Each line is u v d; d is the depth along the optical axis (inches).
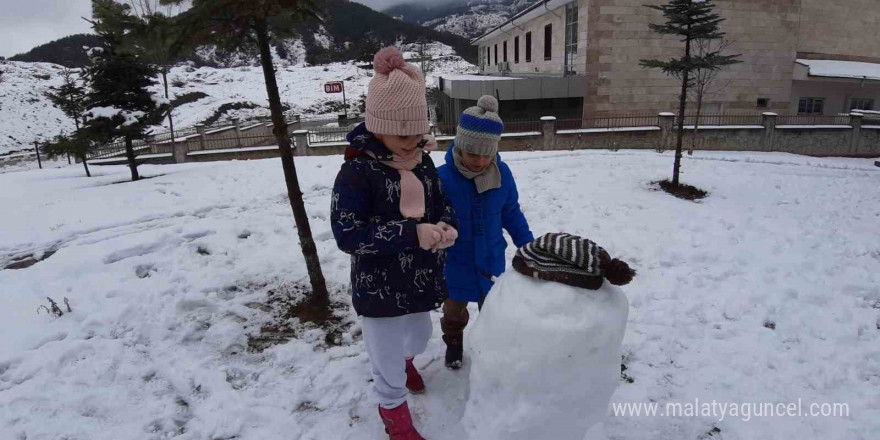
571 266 70.6
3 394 123.8
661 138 722.2
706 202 343.3
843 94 979.9
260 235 248.8
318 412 117.6
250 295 182.7
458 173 112.2
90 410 120.0
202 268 207.0
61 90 644.7
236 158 716.7
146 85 502.9
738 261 215.6
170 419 117.0
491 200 113.5
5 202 375.2
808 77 910.4
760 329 154.6
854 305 172.9
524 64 1212.5
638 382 127.1
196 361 140.4
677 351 142.2
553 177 392.8
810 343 146.6
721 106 930.7
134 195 351.6
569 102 914.7
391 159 87.8
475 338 75.2
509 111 910.4
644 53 872.9
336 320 162.7
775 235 254.1
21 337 150.2
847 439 106.4
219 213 300.2
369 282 91.1
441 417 111.7
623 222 276.5
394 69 83.9
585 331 67.0
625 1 853.2
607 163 460.8
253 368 137.2
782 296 178.1
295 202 160.9
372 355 96.2
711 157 570.6
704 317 163.6
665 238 246.5
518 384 68.6
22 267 215.2
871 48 1066.7
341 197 85.2
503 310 71.3
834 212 317.7
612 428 109.2
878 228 278.8
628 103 888.3
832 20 1014.4
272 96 155.3
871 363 135.9
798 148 751.1
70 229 264.4
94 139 481.1
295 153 719.1
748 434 108.2
